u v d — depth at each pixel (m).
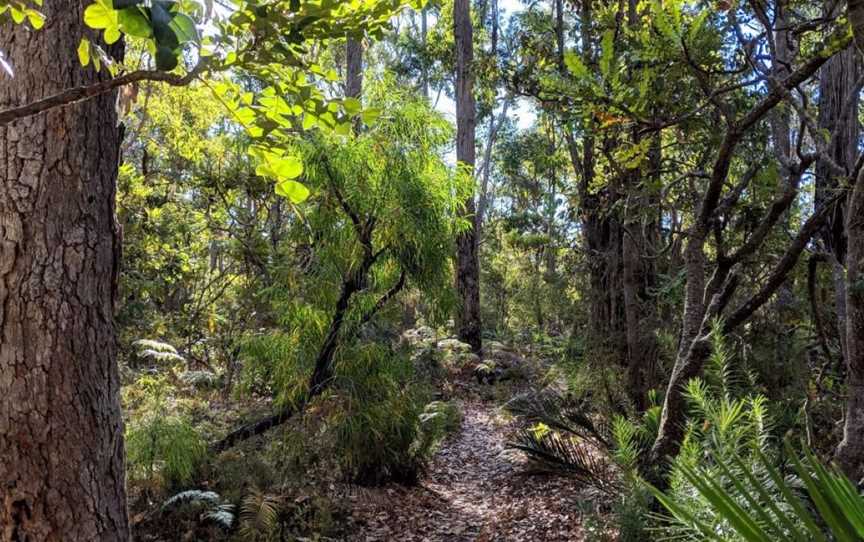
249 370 5.93
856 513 1.04
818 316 3.94
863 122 6.24
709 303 3.98
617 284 8.73
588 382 7.56
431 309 6.23
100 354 2.45
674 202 5.69
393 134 5.67
